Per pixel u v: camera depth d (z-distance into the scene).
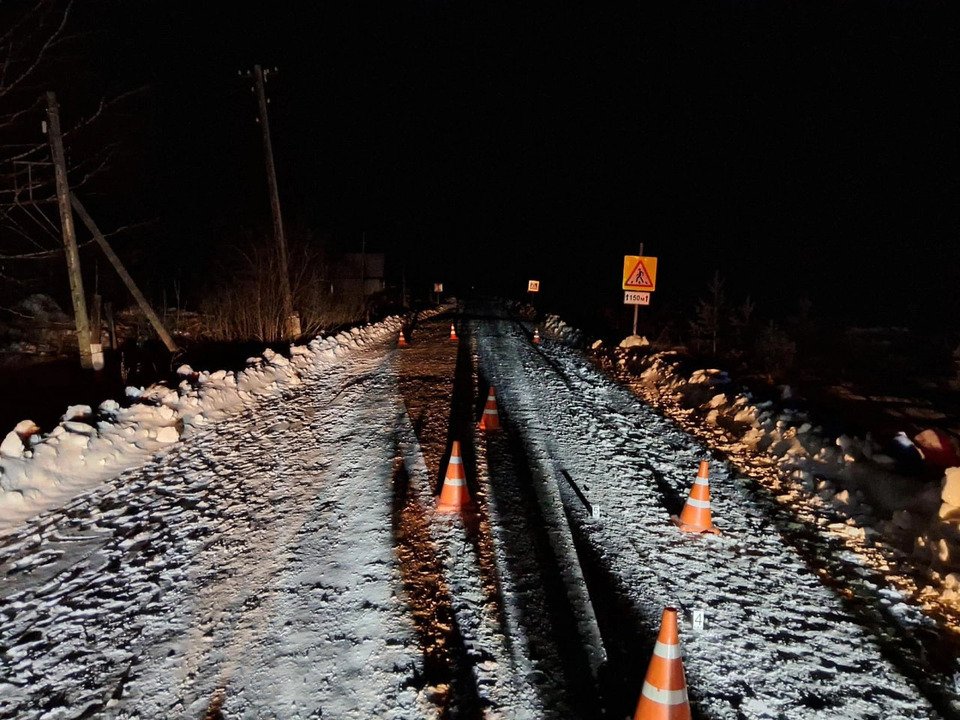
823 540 6.39
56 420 11.29
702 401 12.42
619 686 4.20
